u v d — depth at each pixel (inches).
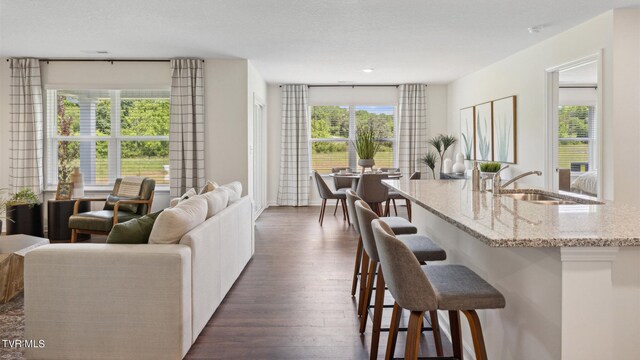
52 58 251.6
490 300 68.4
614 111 166.1
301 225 273.9
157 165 267.6
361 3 159.2
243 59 252.8
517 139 239.0
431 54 241.0
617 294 64.1
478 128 289.4
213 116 254.2
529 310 71.3
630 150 166.2
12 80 249.8
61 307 98.3
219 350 106.5
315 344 110.1
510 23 183.0
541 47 213.8
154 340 97.7
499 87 259.8
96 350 98.4
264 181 343.3
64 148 264.2
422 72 297.6
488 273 88.9
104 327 98.0
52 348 98.9
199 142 251.4
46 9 166.2
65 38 207.9
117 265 97.3
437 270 81.8
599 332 62.0
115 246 101.8
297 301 140.9
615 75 165.9
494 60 257.1
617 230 66.0
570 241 60.0
